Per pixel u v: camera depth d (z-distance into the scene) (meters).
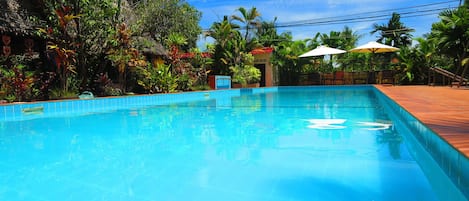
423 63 16.88
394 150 3.56
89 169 3.00
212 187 2.46
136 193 2.36
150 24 14.99
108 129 5.45
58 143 4.28
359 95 13.45
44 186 2.54
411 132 4.53
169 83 13.50
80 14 10.62
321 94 14.70
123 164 3.15
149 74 13.27
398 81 17.81
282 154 3.43
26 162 3.29
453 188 2.38
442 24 12.92
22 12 10.98
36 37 11.16
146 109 9.06
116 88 12.56
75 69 11.39
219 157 3.36
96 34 11.69
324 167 2.93
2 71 9.27
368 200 2.16
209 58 20.52
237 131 4.99
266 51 21.83
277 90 19.92
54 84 10.95
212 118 6.70
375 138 4.25
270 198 2.23
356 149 3.62
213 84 17.34
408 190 2.33
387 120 5.97
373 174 2.70
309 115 6.88
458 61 13.18
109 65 13.81
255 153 3.51
